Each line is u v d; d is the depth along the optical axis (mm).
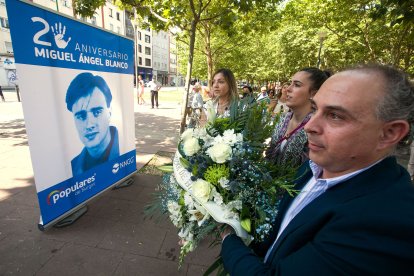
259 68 24172
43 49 2109
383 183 720
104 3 5082
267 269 862
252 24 8570
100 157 3047
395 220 609
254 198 1102
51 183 2395
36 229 2555
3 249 2258
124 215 2910
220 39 14539
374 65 734
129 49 3322
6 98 14320
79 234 2531
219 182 1112
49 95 2240
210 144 1219
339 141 747
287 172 1205
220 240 1325
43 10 2049
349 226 665
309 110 1829
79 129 2654
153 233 2623
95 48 2707
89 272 2076
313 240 754
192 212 1194
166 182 1503
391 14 3260
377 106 687
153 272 2131
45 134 2262
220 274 1204
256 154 1234
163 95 24469
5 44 23688
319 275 677
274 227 1102
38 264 2117
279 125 2061
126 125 3510
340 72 776
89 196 2943
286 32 15203
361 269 619
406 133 701
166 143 6238
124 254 2307
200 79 23500
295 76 1871
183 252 1318
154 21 5473
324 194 856
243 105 1375
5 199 3070
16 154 4703
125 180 3670
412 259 580
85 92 2660
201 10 4488
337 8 8656
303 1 9828
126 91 3406
